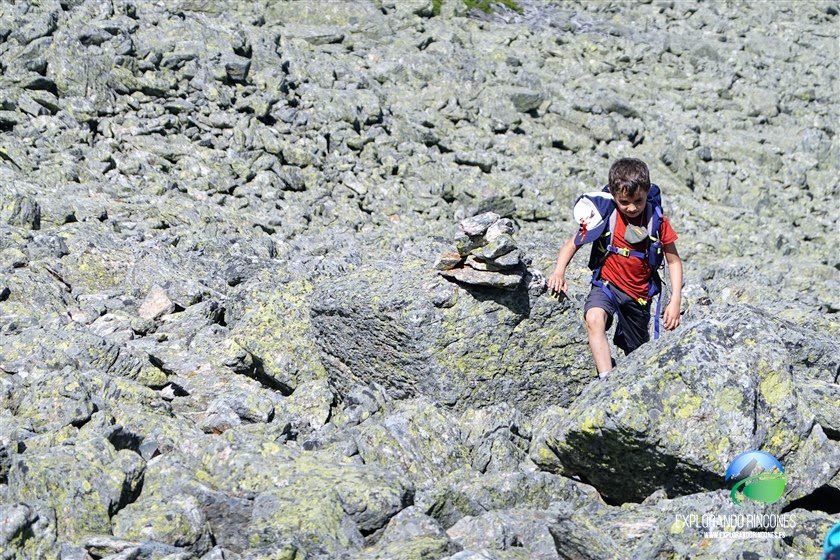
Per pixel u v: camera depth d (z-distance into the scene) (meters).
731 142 28.23
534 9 34.59
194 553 6.26
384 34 27.66
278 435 8.12
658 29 36.34
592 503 7.41
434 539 6.17
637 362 7.61
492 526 6.53
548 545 6.48
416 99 24.61
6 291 10.72
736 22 38.31
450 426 7.99
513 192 21.31
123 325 10.52
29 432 7.39
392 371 8.83
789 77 34.97
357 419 8.51
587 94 28.83
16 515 5.78
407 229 18.39
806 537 6.90
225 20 23.17
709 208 24.30
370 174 20.14
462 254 8.63
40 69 18.08
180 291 11.43
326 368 9.36
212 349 9.81
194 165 17.88
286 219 17.52
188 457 7.12
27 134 16.84
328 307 9.07
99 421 7.56
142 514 6.30
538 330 8.81
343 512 6.41
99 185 16.05
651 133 27.45
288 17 27.05
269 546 6.08
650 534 6.48
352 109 21.50
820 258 23.70
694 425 7.13
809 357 9.16
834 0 42.75
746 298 16.94
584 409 7.45
